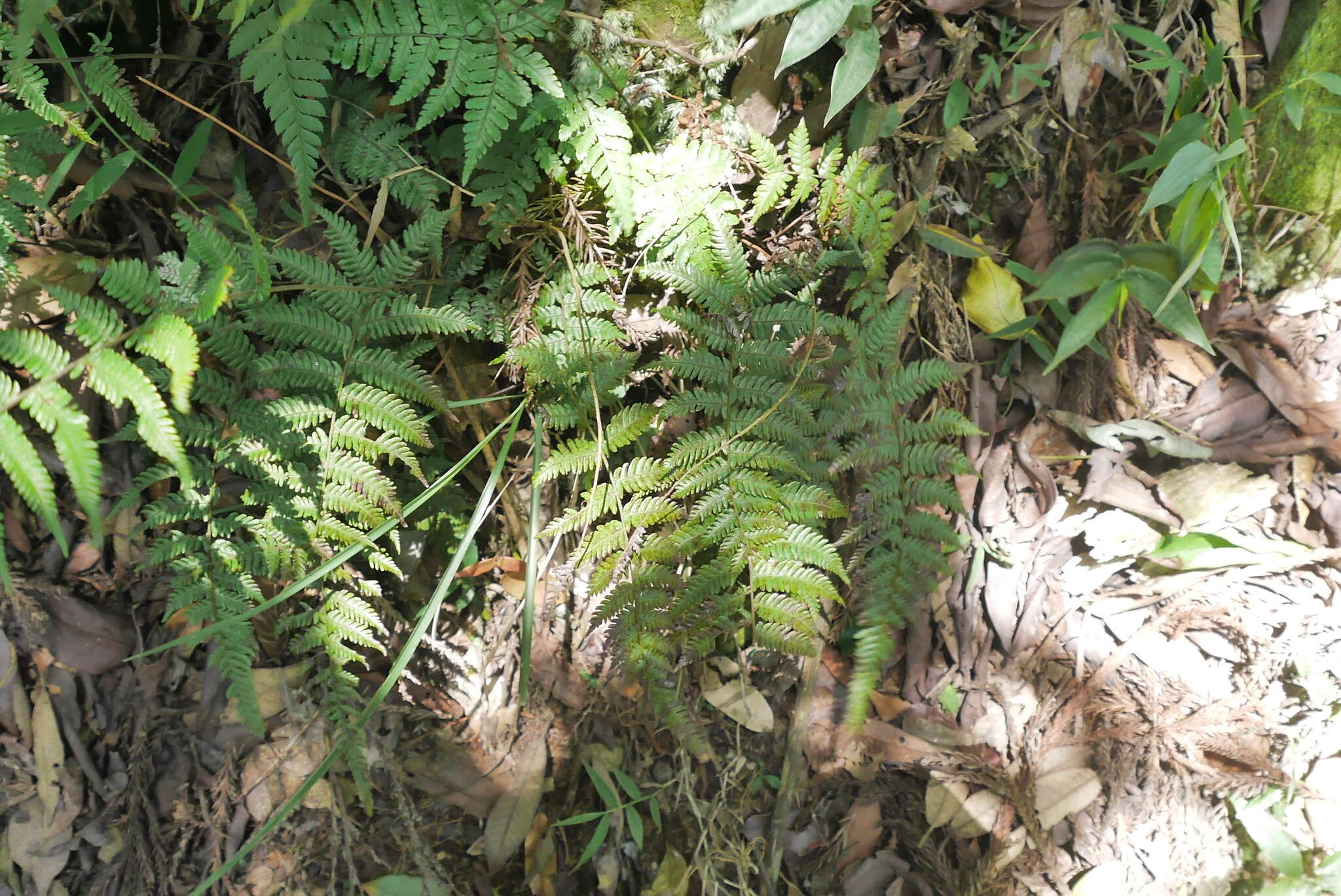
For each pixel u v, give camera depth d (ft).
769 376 5.37
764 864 6.42
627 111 5.71
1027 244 6.46
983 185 6.45
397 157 5.57
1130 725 6.62
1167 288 5.78
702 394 5.38
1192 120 5.83
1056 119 6.32
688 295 5.76
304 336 5.09
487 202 5.32
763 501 5.29
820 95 5.94
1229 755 6.57
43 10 4.14
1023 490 6.64
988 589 6.64
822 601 6.32
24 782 5.88
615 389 5.75
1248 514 6.62
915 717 6.62
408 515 6.19
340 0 4.56
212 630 5.03
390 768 6.13
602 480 6.26
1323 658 6.57
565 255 5.44
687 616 5.32
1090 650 6.69
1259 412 6.61
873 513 5.36
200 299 4.74
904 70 6.08
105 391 4.05
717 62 5.64
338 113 5.59
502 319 5.69
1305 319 6.54
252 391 5.81
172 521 5.09
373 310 5.20
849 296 6.32
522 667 5.35
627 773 6.43
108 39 5.00
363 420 5.12
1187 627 6.64
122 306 5.74
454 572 5.46
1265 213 6.49
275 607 6.17
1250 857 6.55
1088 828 6.55
